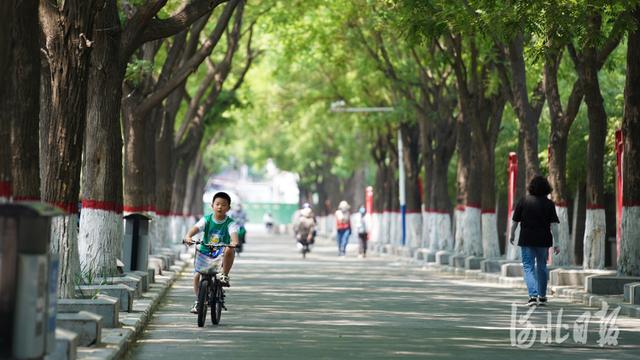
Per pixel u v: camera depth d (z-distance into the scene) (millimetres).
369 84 119812
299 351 32812
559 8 48750
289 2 97750
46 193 36438
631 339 36969
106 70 46688
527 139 70812
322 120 145500
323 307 50531
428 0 57219
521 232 50562
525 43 69875
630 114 54656
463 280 76938
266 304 52125
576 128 96562
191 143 100188
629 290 49531
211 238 40688
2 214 20297
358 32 100000
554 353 32844
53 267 21969
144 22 46531
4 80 23328
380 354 32250
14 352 20266
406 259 112750
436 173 105375
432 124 112000
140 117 69562
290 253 136625
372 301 54750
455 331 39500
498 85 82000
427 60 97562
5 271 20281
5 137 24688
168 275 70438
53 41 36312
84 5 36219
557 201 69312
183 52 83750
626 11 48281
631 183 55125
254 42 115812
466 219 87562
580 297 54625
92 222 48094
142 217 54344
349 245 171250
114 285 41562
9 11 22891
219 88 98750
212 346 33875
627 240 55594
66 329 29453
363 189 183000
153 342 34812
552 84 69188
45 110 42031
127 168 69938
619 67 88875
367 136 162750
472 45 81188
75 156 36562
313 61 114750
